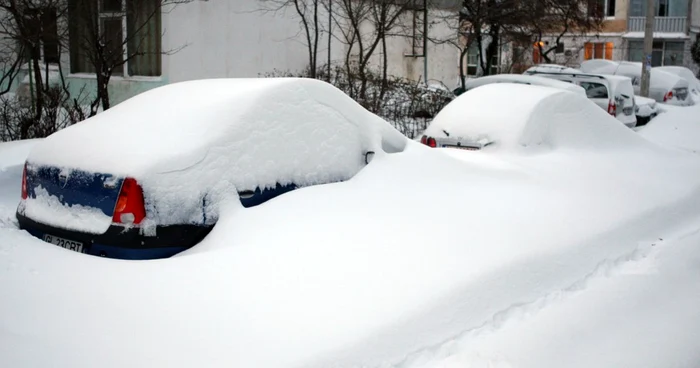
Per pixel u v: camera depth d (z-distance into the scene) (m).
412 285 4.47
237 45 15.54
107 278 4.43
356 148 6.21
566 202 6.49
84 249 4.97
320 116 5.91
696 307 4.94
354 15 16.97
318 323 3.97
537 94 8.49
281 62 16.55
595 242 5.80
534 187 6.82
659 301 5.03
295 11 16.66
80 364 3.53
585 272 5.41
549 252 5.36
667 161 8.66
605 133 8.79
